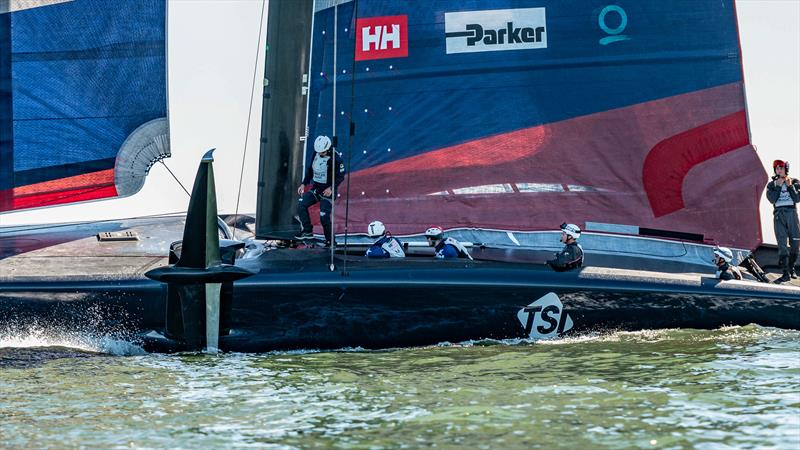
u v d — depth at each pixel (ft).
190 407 119.03
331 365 139.03
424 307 149.28
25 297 143.84
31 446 105.70
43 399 121.70
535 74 168.04
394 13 166.71
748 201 170.09
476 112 167.73
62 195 161.58
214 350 145.69
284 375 133.69
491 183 168.04
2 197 158.92
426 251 165.48
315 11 165.99
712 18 169.48
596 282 153.07
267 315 146.41
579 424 112.06
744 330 156.25
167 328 144.77
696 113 169.27
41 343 144.77
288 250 163.73
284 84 168.96
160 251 162.71
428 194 167.63
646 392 124.06
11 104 157.89
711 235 169.99
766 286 159.22
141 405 119.75
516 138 168.04
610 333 154.61
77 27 159.22
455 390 126.00
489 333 151.43
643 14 168.96
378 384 129.18
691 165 169.48
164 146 164.14
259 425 112.98
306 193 166.71
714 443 105.70
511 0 167.94
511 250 166.50
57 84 159.22
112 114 161.48
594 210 168.76
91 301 144.56
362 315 148.05
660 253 168.55
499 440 107.24
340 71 166.50
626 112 168.66
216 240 142.61
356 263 153.99
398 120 167.02
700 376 130.93
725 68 169.48
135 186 164.04
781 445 104.83
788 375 130.41
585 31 168.45
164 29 162.09
